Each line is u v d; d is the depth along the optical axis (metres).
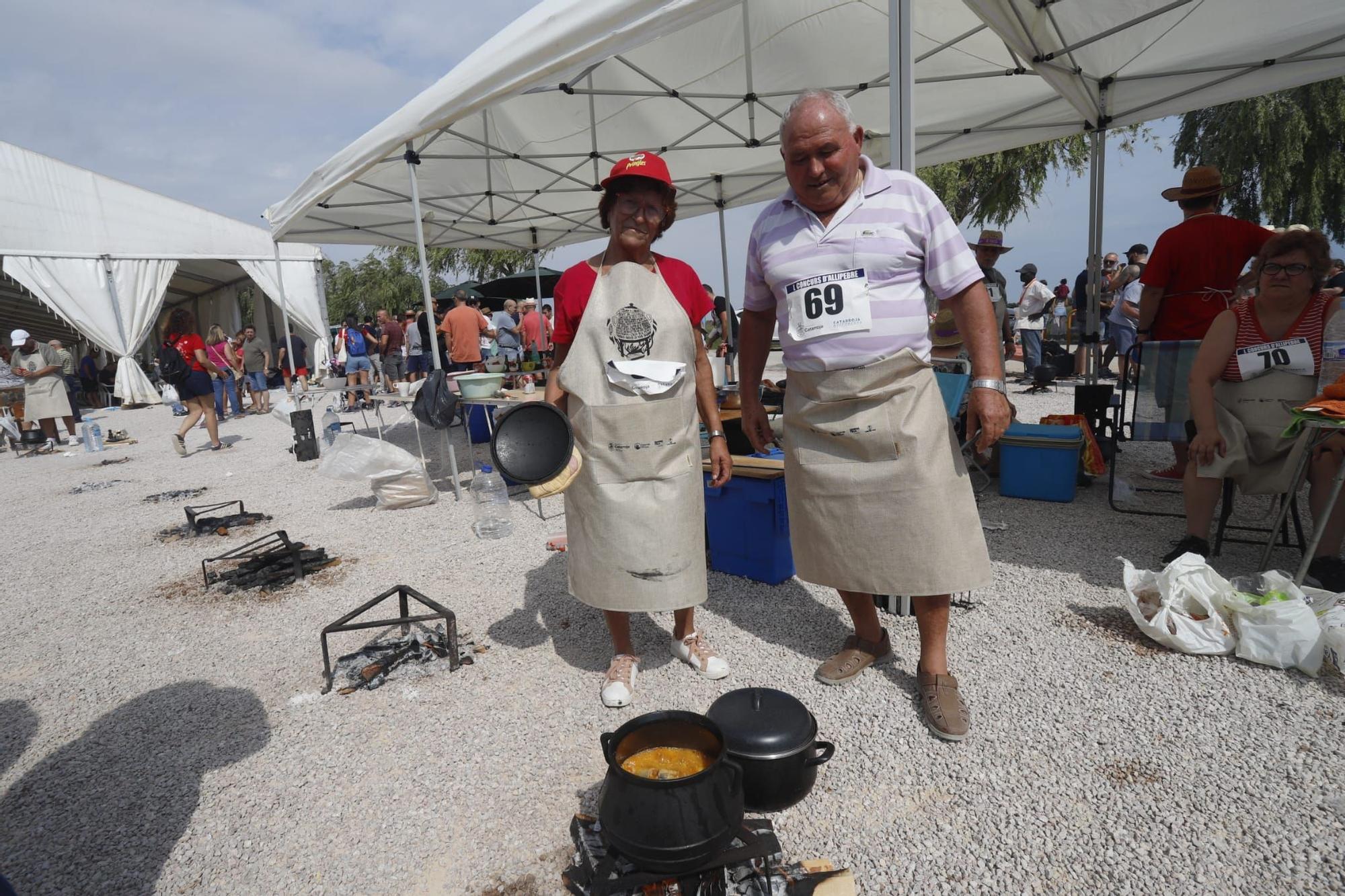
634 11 3.12
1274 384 3.10
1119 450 6.05
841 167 2.09
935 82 5.91
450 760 2.30
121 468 8.52
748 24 4.99
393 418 11.20
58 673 3.13
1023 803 1.94
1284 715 2.23
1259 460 3.17
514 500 5.61
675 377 2.32
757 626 3.13
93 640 3.46
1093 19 4.32
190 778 2.29
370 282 40.91
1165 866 1.69
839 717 2.39
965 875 1.71
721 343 7.25
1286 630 2.47
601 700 2.60
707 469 3.67
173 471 8.02
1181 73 5.29
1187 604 2.79
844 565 2.37
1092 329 5.98
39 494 7.25
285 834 2.00
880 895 1.67
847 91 6.25
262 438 10.08
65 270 15.41
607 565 2.43
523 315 13.19
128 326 16.23
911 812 1.93
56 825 2.10
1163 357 4.12
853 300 2.17
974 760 2.13
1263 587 2.74
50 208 15.18
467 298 12.66
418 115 4.65
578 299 2.42
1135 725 2.24
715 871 1.57
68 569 4.64
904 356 2.15
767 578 3.59
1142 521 4.18
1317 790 1.90
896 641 2.90
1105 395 5.68
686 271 2.49
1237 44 4.89
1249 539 3.69
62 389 10.59
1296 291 2.99
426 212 8.74
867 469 2.27
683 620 2.78
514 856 1.86
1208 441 3.20
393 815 2.05
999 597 3.26
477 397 5.65
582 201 9.51
